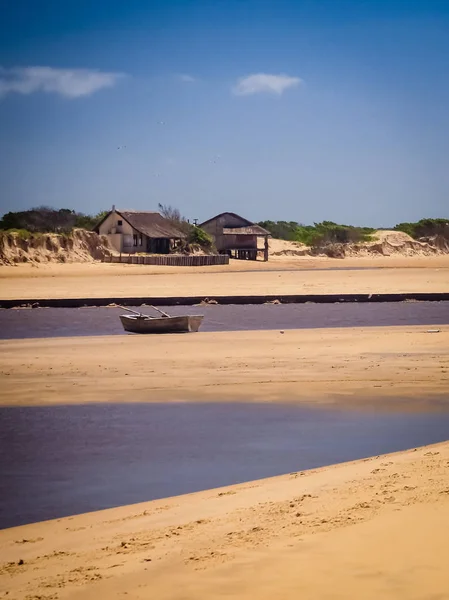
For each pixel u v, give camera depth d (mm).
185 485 16453
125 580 9000
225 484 16484
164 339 43062
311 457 18797
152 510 13594
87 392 27703
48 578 9508
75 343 41875
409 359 34125
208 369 32375
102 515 13750
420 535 9516
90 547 11180
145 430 21969
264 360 34531
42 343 42125
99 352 37938
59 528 12922
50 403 25906
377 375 30375
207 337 43625
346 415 23766
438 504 10945
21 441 20703
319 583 8227
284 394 27094
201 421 23078
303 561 8938
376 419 23172
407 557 8789
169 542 10664
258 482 15625
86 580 9195
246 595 8078
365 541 9461
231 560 9258
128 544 10844
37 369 32812
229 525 11297
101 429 22156
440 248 198875
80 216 171125
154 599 8242
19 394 27422
